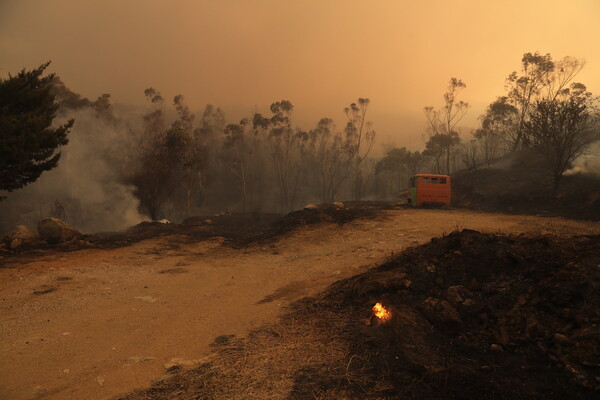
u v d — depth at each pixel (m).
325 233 17.66
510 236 7.50
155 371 5.09
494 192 31.50
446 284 6.34
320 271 11.08
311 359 4.88
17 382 4.91
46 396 4.50
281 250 15.30
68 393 4.55
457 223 17.62
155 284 10.79
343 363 4.63
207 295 9.45
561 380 3.66
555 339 4.22
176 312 8.06
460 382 3.85
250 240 19.27
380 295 6.75
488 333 4.81
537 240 6.57
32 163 18.16
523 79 54.88
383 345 4.90
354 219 20.56
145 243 18.08
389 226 18.09
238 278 11.21
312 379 4.32
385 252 12.60
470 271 6.47
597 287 4.68
